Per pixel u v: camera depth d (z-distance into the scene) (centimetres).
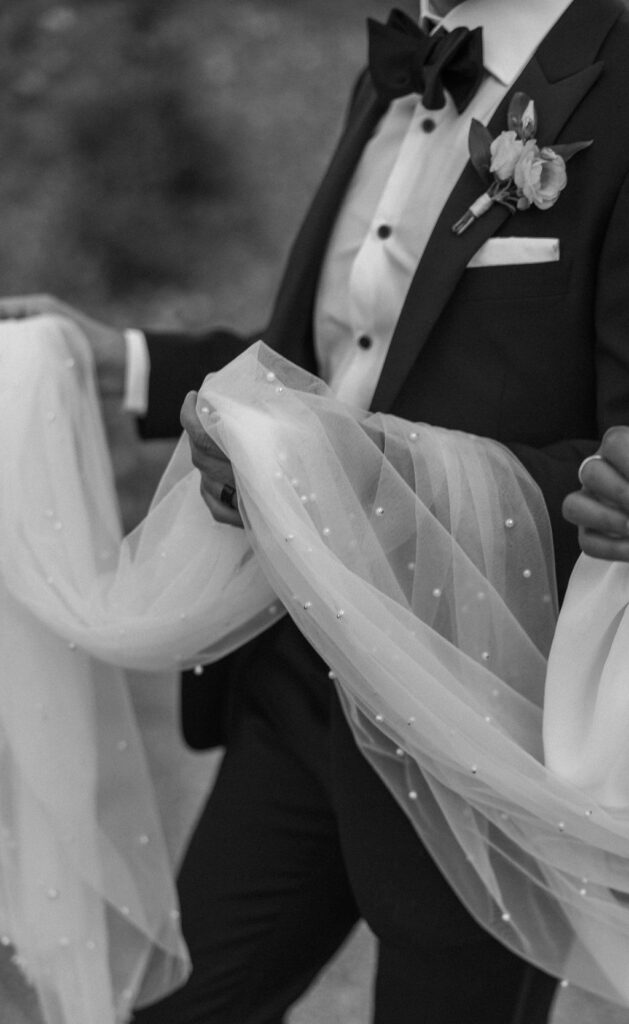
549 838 191
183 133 724
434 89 209
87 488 231
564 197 201
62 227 690
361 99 242
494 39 213
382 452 192
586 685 189
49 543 218
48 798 217
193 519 208
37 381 227
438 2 225
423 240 213
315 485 187
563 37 207
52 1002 220
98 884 220
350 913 234
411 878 207
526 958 199
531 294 202
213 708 240
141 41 756
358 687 190
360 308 217
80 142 712
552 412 205
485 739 186
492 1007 208
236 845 230
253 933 228
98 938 221
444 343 207
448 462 192
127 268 689
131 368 250
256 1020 231
